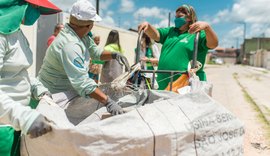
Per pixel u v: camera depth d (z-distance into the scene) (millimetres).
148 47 6840
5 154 2420
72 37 2703
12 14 2307
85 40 3162
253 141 5914
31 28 7148
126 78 3158
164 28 4223
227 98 11922
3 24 2256
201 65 3498
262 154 5242
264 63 58656
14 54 2379
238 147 2436
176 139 2154
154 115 2221
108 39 6293
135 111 2211
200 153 2229
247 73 34562
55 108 2564
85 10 2709
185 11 3945
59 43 2709
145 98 2980
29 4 2516
